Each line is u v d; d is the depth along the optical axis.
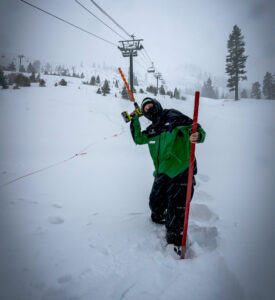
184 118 1.90
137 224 2.23
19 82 20.86
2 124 9.22
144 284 1.37
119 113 14.38
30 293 1.28
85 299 1.25
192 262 1.57
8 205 2.54
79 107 13.66
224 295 1.26
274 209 2.50
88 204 2.73
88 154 5.82
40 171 4.23
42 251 1.68
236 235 1.91
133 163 5.04
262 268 1.44
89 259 1.61
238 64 35.03
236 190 3.20
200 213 2.44
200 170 4.38
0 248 1.69
